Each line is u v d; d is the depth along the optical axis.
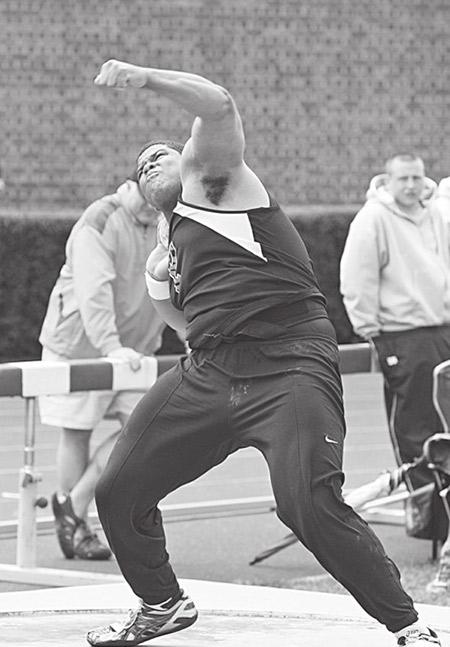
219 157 11.21
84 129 49.19
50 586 18.25
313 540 11.16
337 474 11.20
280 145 51.19
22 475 18.55
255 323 11.53
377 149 51.91
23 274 46.31
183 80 10.66
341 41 51.44
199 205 11.55
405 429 21.28
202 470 12.07
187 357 12.12
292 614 14.23
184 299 11.89
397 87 51.97
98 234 19.47
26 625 13.71
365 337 21.59
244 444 11.73
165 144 12.35
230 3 50.31
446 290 21.44
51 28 48.84
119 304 19.91
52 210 49.06
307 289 11.64
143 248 19.72
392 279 21.39
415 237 21.52
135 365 18.98
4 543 21.12
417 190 21.33
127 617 13.41
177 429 11.80
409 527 21.08
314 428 11.25
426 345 21.17
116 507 11.97
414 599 17.69
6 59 48.56
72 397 19.75
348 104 51.66
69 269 20.08
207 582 15.86
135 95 49.53
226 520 23.59
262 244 11.50
